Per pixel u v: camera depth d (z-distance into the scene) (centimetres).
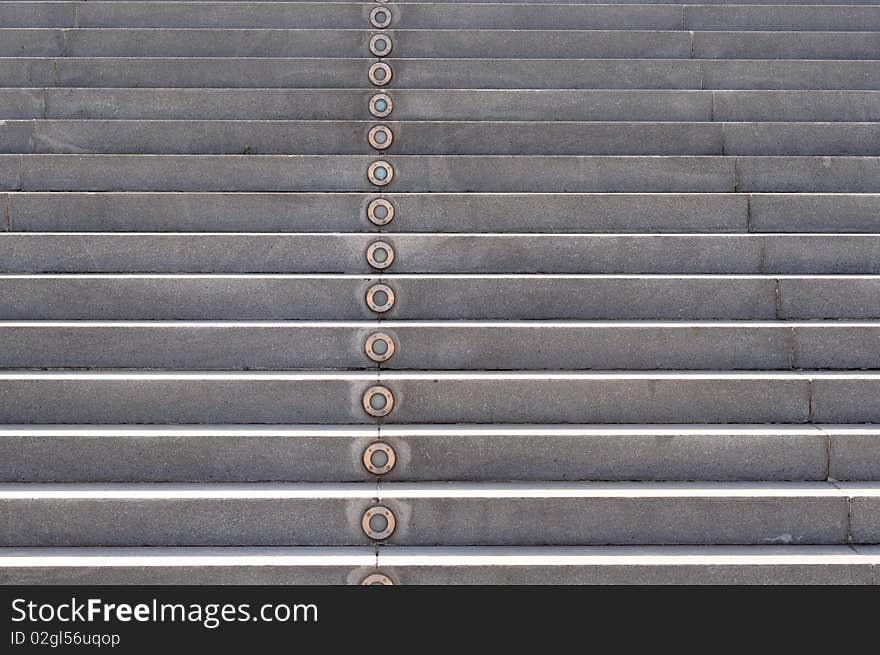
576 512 390
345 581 370
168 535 386
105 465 407
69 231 536
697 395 434
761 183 572
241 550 384
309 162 569
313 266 512
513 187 572
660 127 601
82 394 429
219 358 458
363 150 599
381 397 432
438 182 571
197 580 369
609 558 376
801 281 488
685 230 542
